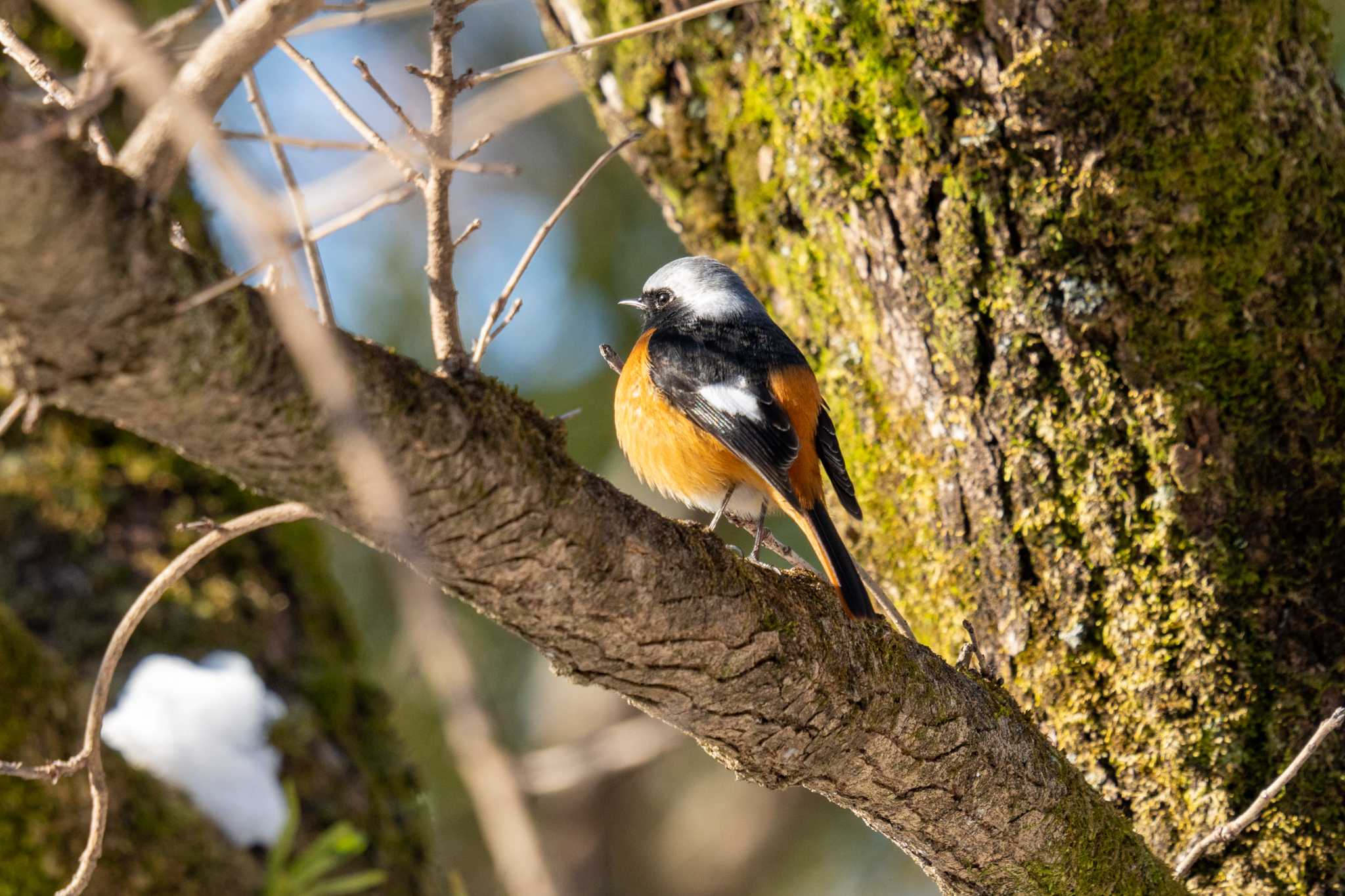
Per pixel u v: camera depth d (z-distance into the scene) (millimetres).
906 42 7578
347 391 3982
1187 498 7559
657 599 5348
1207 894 7465
